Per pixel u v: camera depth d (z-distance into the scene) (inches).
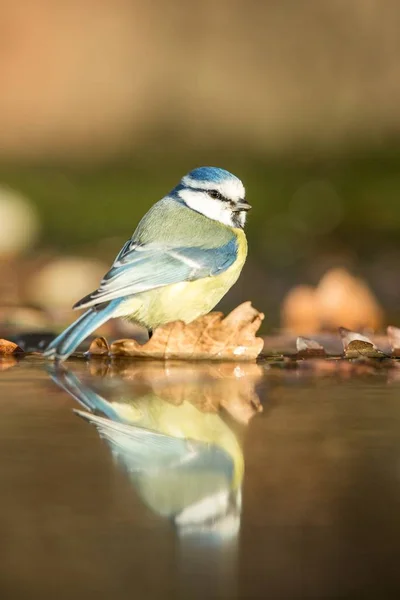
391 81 1186.6
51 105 1248.2
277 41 1227.2
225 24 1248.2
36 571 156.3
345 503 190.9
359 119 1179.9
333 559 162.1
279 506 189.2
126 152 1161.4
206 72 1242.6
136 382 330.0
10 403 289.4
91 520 180.1
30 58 1263.5
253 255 740.0
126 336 457.7
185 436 246.7
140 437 244.5
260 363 376.8
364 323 514.3
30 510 185.2
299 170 1050.1
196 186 420.8
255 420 265.3
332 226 824.3
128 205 926.4
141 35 1266.0
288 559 162.1
